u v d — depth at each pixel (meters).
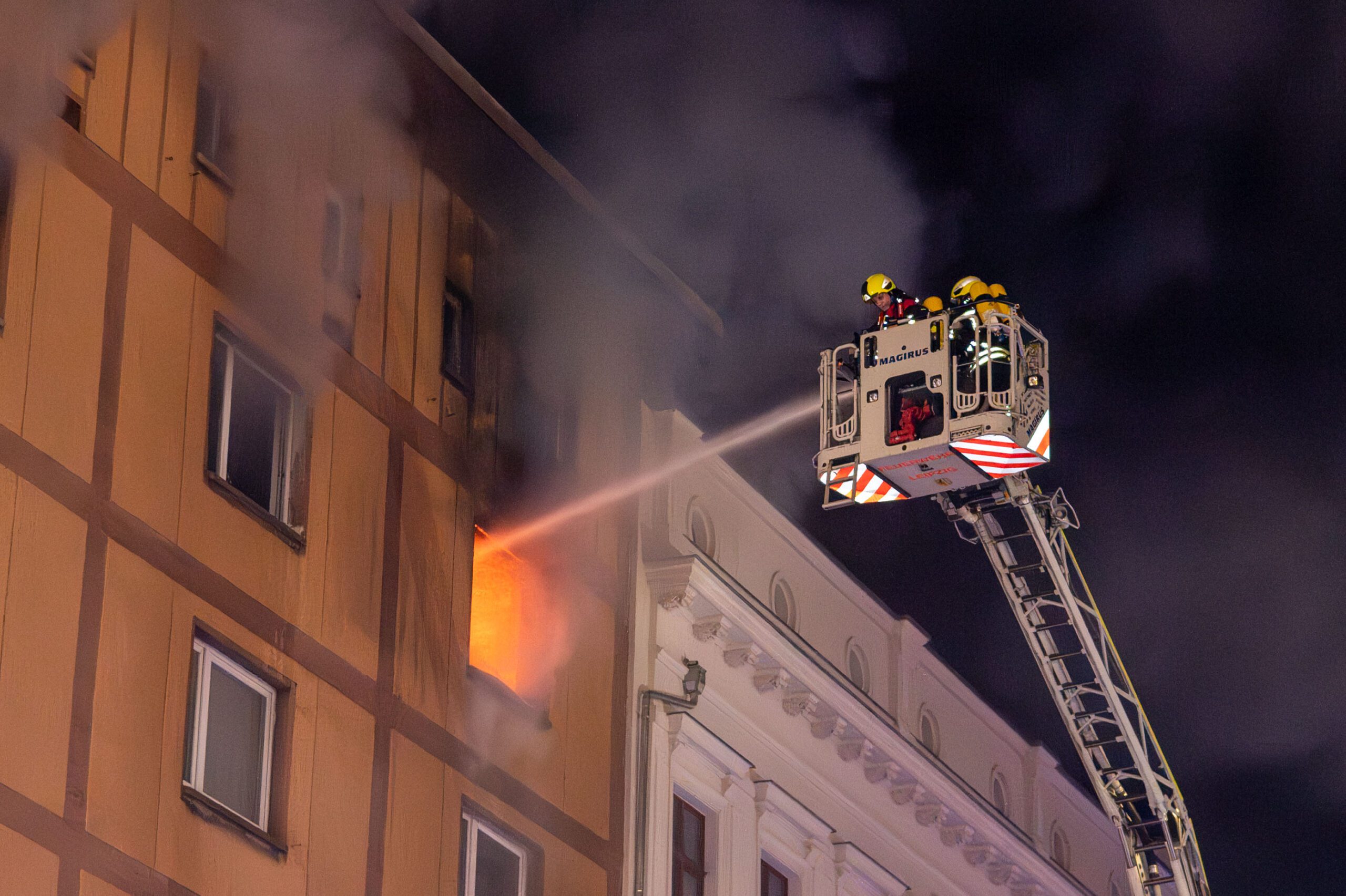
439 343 34.22
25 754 24.41
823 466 34.25
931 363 33.31
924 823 44.97
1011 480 36.31
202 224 29.44
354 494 31.25
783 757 40.16
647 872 35.19
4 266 25.81
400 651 31.36
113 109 28.30
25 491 25.31
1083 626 37.81
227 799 27.58
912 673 45.97
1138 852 38.78
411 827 30.59
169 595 27.12
